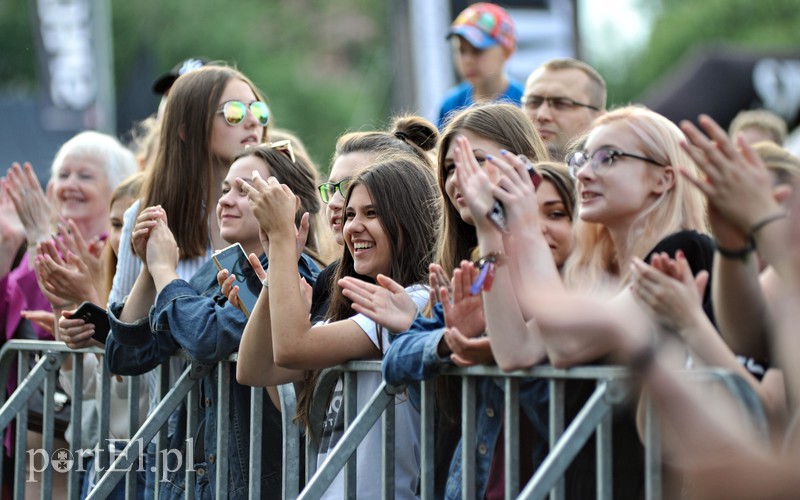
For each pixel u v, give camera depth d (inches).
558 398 276.4
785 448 220.1
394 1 1237.1
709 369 239.9
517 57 1021.2
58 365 456.4
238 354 358.3
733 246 258.1
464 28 620.4
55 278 457.4
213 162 452.8
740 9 2502.5
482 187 290.7
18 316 524.4
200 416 399.2
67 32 1496.1
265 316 349.7
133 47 2822.3
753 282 259.0
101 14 1512.1
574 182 326.3
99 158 560.4
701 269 285.3
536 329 283.7
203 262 447.2
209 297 393.7
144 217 409.7
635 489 280.2
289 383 364.2
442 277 330.3
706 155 254.4
